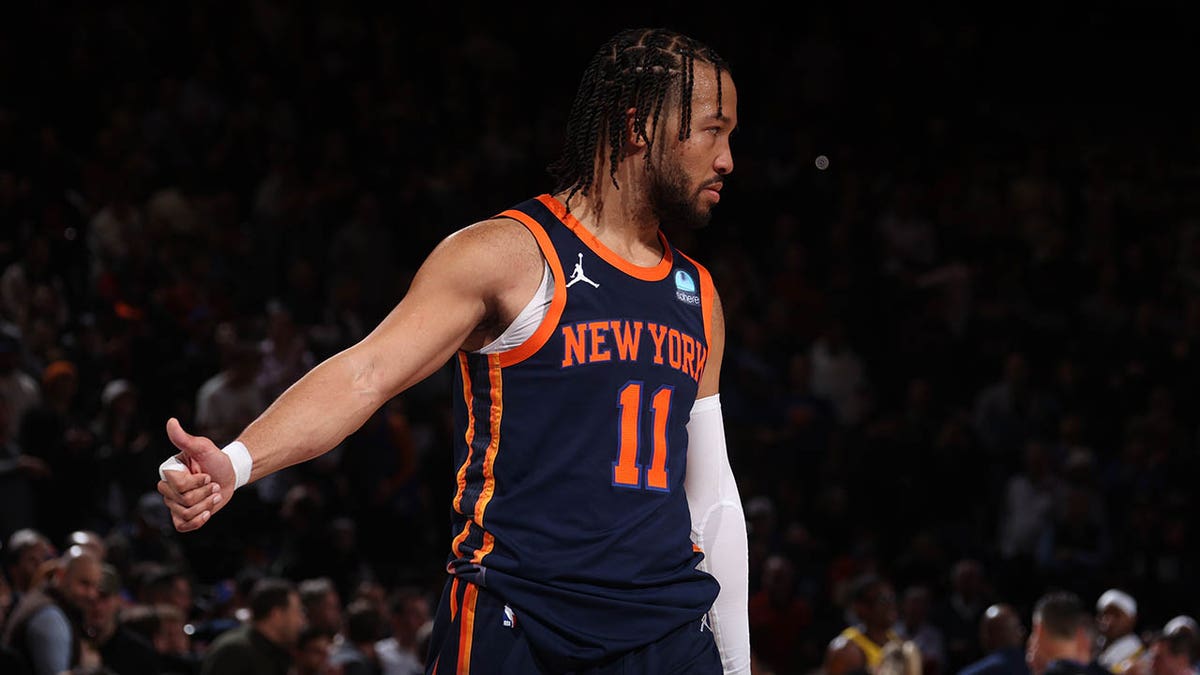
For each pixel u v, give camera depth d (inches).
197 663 538.6
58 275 906.7
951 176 1323.8
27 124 1042.1
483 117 1252.5
